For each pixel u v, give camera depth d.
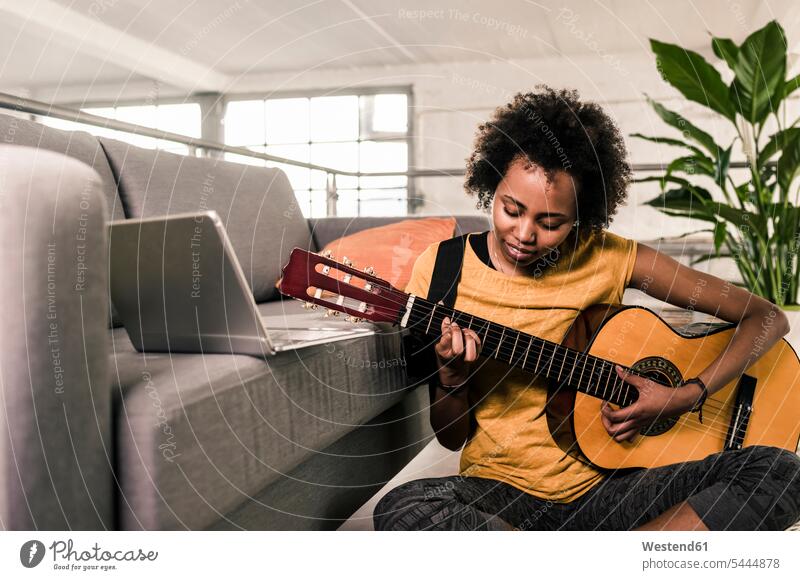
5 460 0.48
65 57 6.11
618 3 4.34
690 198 2.38
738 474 0.80
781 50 2.11
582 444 0.87
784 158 2.09
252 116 6.53
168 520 0.56
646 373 0.92
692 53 2.21
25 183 0.48
